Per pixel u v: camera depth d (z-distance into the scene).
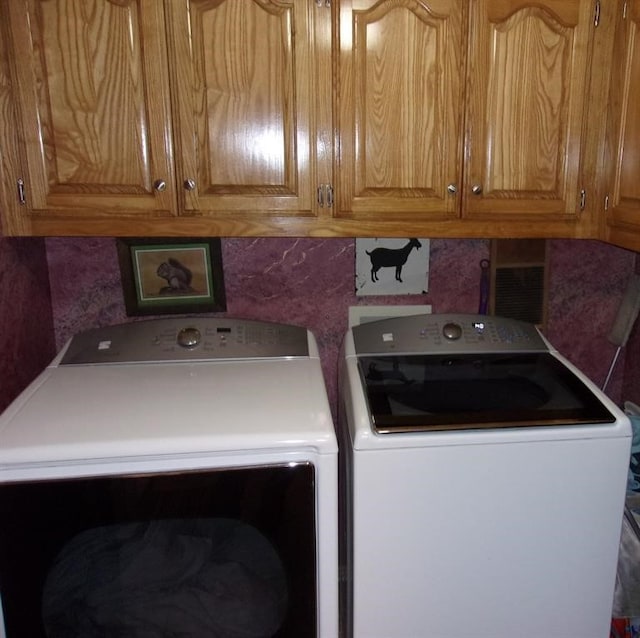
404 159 1.52
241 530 1.30
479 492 1.38
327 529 1.31
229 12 1.42
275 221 1.54
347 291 1.97
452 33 1.47
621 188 1.52
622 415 1.40
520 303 2.02
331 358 2.01
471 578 1.43
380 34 1.46
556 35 1.50
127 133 1.46
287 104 1.47
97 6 1.40
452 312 2.02
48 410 1.36
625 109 1.49
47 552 1.26
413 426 1.35
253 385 1.49
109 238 1.87
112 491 1.24
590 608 1.48
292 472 1.27
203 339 1.68
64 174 1.47
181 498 1.26
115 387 1.48
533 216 1.59
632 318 2.02
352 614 1.48
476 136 1.53
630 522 1.63
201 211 1.51
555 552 1.43
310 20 1.43
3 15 1.39
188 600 1.33
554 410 1.42
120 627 1.34
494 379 1.59
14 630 1.29
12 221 1.50
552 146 1.56
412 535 1.39
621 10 1.48
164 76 1.43
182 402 1.40
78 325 1.91
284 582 1.33
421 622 1.45
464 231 1.58
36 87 1.42
